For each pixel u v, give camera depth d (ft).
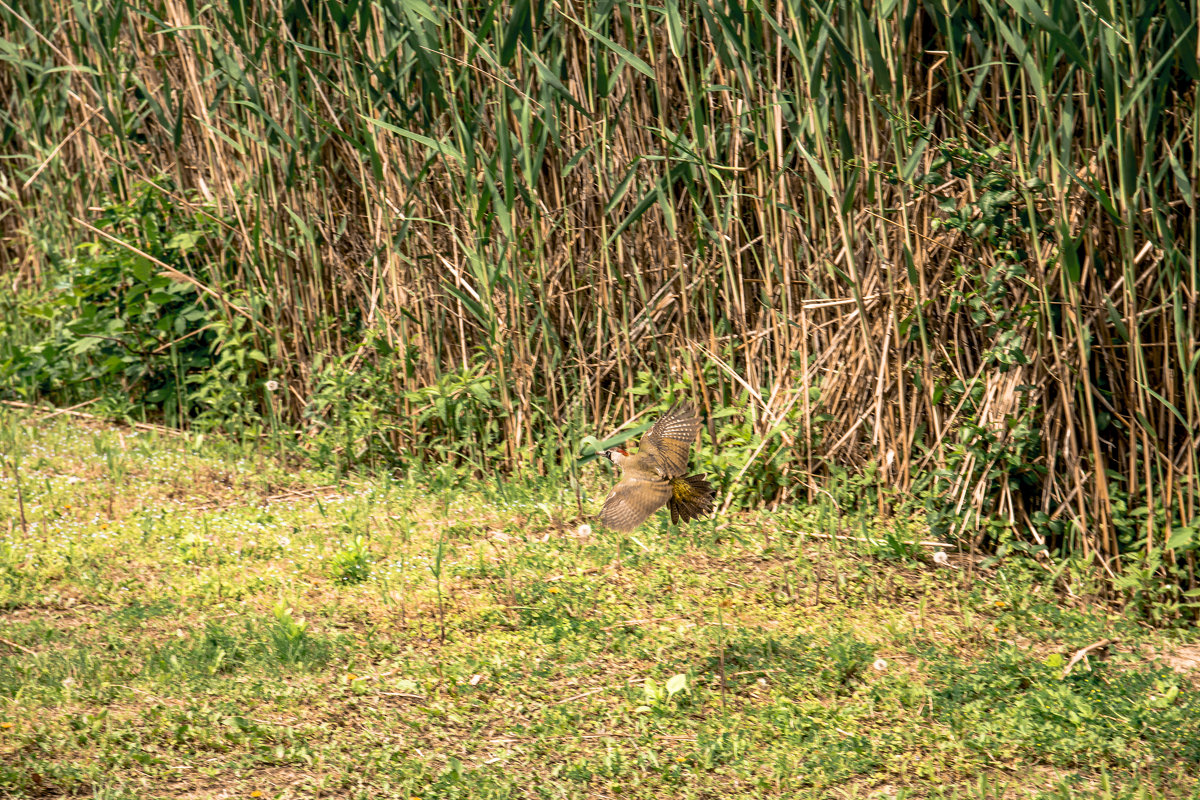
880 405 43.96
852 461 46.11
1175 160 37.06
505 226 46.11
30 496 45.93
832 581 40.73
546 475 49.37
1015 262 41.37
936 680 33.83
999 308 42.42
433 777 28.60
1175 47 35.55
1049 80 37.76
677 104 49.42
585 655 35.04
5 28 67.46
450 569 40.83
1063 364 40.06
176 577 39.58
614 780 28.71
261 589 38.99
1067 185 38.91
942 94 44.73
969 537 42.63
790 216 46.32
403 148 52.03
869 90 42.34
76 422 56.90
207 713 30.66
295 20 52.37
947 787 28.84
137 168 61.00
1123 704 32.17
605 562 41.86
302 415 55.83
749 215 48.93
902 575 41.27
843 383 46.32
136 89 60.90
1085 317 40.73
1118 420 41.65
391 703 32.09
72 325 57.93
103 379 59.67
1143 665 35.37
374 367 54.08
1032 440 41.11
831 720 31.73
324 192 53.47
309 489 49.80
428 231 52.37
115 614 36.24
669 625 37.22
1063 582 40.65
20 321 66.90
